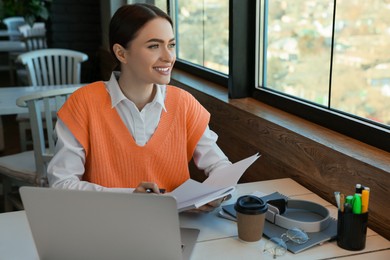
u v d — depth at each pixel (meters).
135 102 1.51
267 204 1.38
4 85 6.79
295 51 2.02
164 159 1.53
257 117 1.99
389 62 1.49
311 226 1.31
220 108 2.35
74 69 3.74
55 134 1.54
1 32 6.95
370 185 1.38
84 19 5.14
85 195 1.04
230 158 2.29
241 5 2.24
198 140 1.63
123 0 4.32
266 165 1.96
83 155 1.51
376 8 1.52
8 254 1.22
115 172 1.50
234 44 2.27
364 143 1.59
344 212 1.23
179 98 1.58
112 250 1.10
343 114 1.74
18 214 1.45
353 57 1.66
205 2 2.91
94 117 1.49
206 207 1.42
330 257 1.20
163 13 1.42
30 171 2.45
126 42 1.40
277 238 1.28
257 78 2.32
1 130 4.02
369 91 1.60
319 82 1.88
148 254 1.09
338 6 1.71
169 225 1.04
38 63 3.68
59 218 1.08
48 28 5.28
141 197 1.02
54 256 1.14
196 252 1.23
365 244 1.26
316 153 1.62
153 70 1.41
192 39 3.21
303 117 1.94
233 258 1.20
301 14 1.95
